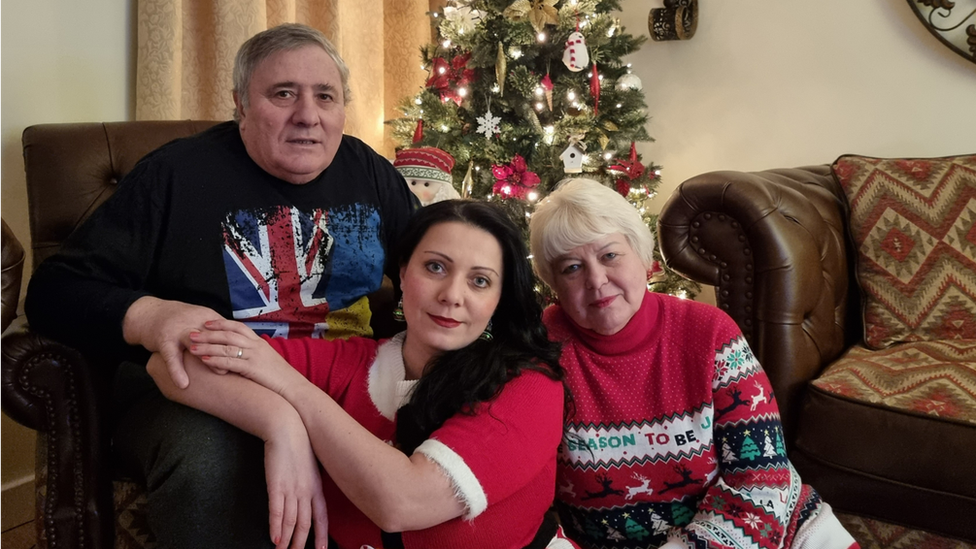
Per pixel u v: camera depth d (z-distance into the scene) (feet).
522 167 8.11
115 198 4.17
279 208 4.46
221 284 4.31
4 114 6.40
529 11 8.30
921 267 6.18
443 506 3.02
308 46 4.31
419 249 3.56
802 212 5.96
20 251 4.20
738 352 3.84
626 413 3.89
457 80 8.73
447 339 3.44
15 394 3.94
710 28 9.84
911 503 4.69
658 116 10.49
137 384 4.17
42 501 4.12
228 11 7.55
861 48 8.76
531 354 3.59
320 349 3.76
